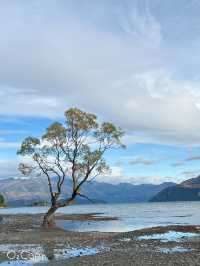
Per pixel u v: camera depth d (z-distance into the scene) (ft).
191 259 100.89
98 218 346.13
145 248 125.80
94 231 201.87
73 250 125.70
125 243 140.97
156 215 407.85
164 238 156.97
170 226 206.39
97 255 111.75
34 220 306.96
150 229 194.70
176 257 104.68
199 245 129.29
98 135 223.10
